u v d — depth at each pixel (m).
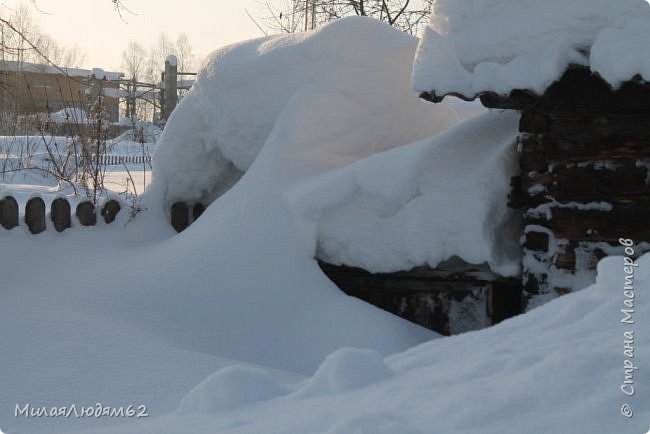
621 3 5.33
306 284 6.62
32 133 17.88
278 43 8.35
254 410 3.27
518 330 3.81
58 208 7.62
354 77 8.02
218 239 7.02
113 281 6.79
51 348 5.67
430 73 5.94
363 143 8.01
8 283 6.76
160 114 25.75
